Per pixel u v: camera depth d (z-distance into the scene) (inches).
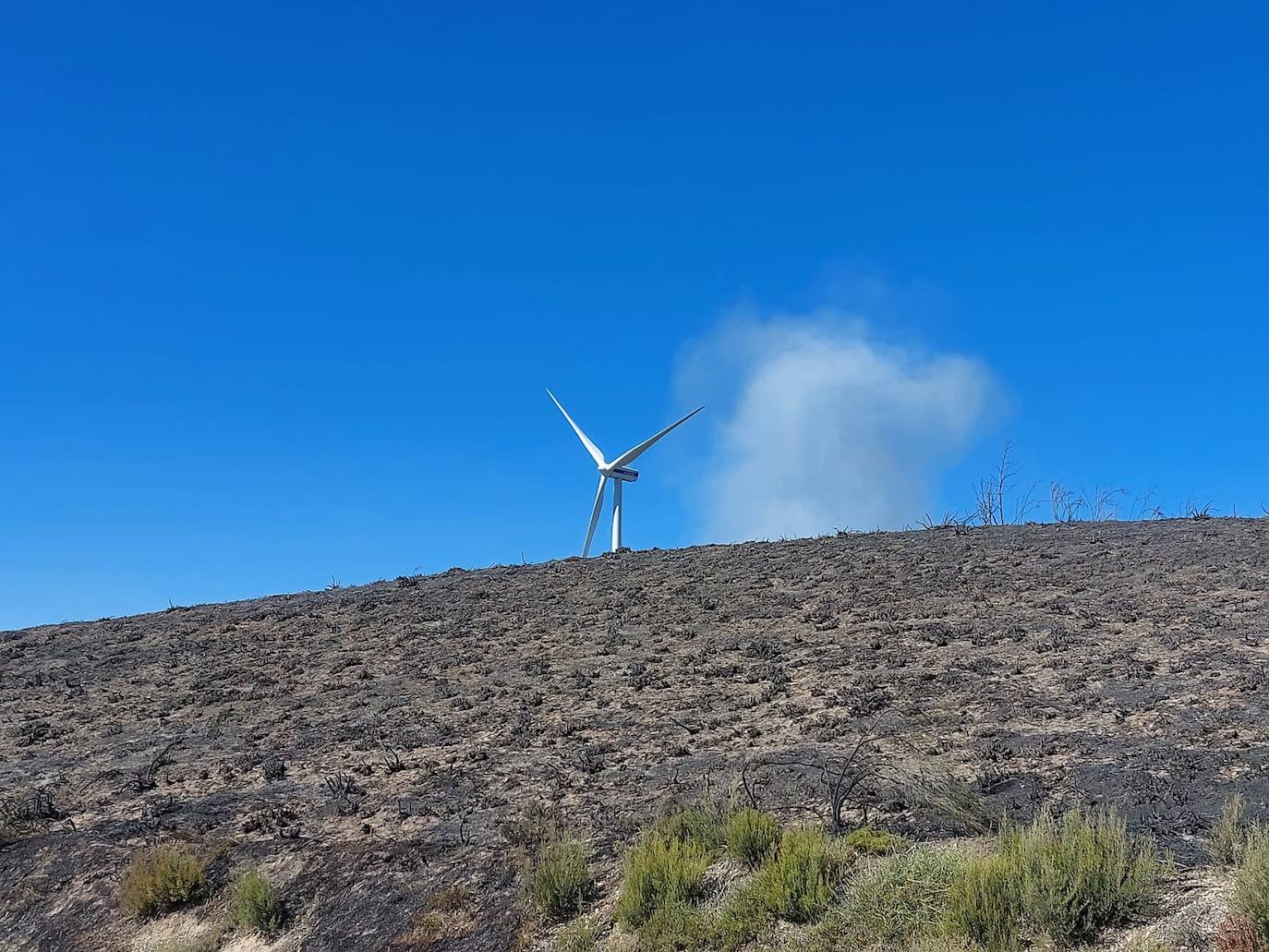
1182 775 476.4
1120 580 922.1
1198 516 1263.5
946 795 470.0
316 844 545.0
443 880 494.0
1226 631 717.9
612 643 899.4
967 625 818.2
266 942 486.6
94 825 606.5
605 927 438.9
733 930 407.2
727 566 1206.3
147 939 506.0
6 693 933.8
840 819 477.7
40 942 519.8
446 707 761.6
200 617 1203.2
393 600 1188.5
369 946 464.8
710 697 716.0
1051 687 645.3
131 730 786.8
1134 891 370.6
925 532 1328.7
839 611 928.9
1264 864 352.8
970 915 374.3
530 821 517.7
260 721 777.6
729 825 470.9
